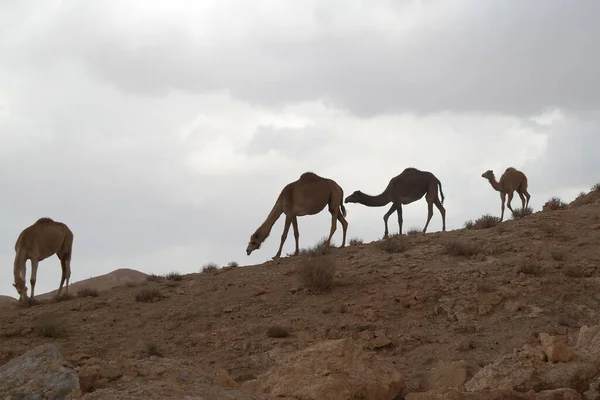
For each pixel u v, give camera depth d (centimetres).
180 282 2403
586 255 2200
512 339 1697
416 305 1930
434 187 2962
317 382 1005
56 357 880
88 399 789
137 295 2194
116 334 1902
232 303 2091
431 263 2245
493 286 2002
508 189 3450
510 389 988
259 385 1038
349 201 2956
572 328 1738
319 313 1941
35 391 809
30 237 2369
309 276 2111
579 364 1112
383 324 1839
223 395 868
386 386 1077
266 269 2416
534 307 1884
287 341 1747
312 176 2616
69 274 2527
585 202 3098
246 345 1741
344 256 2469
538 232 2461
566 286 1973
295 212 2589
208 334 1852
